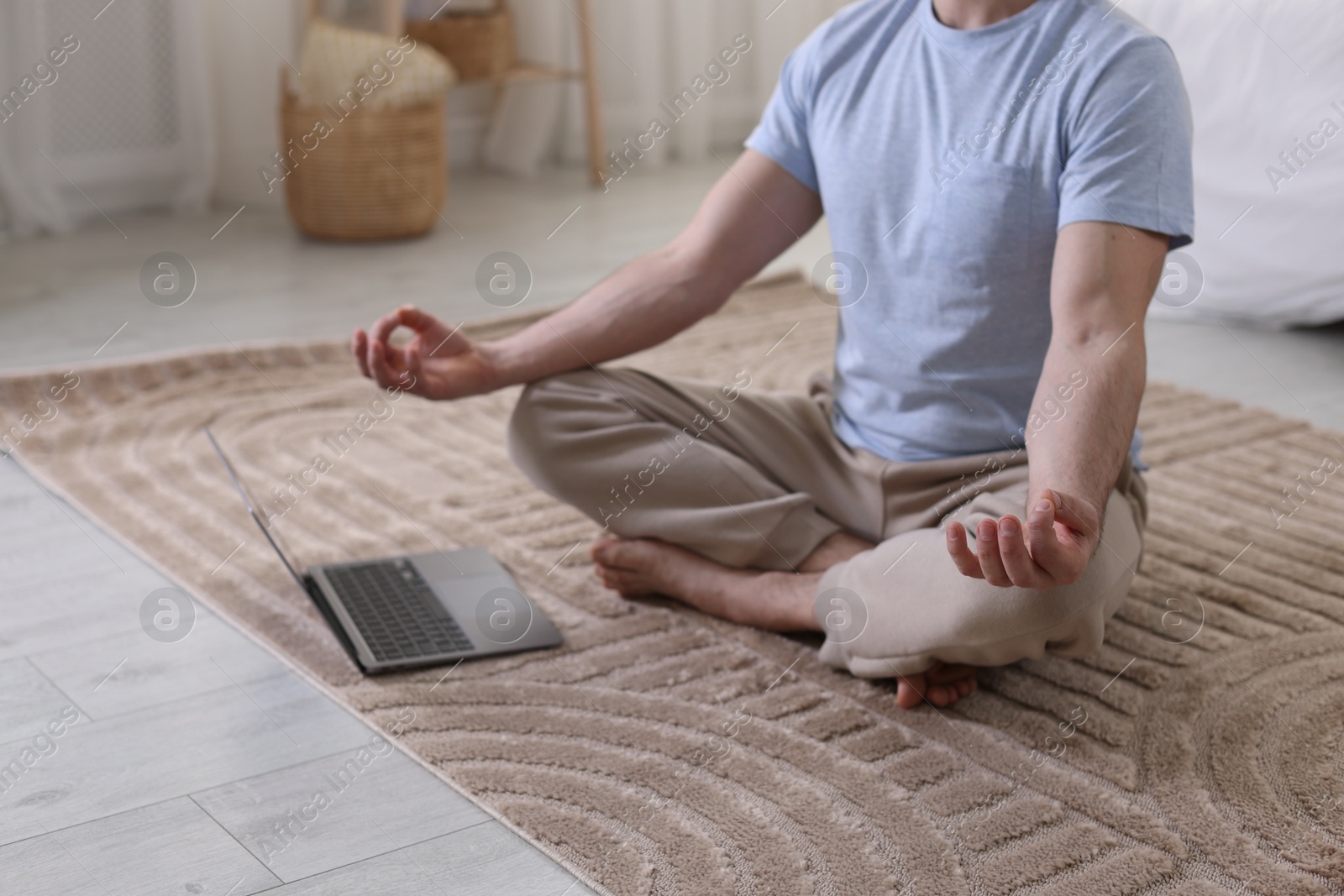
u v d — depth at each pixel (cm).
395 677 118
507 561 143
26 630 126
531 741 107
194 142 328
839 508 127
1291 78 225
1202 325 247
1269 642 124
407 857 92
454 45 354
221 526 151
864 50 123
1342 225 222
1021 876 89
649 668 120
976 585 103
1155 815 97
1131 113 106
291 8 331
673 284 131
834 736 108
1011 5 114
